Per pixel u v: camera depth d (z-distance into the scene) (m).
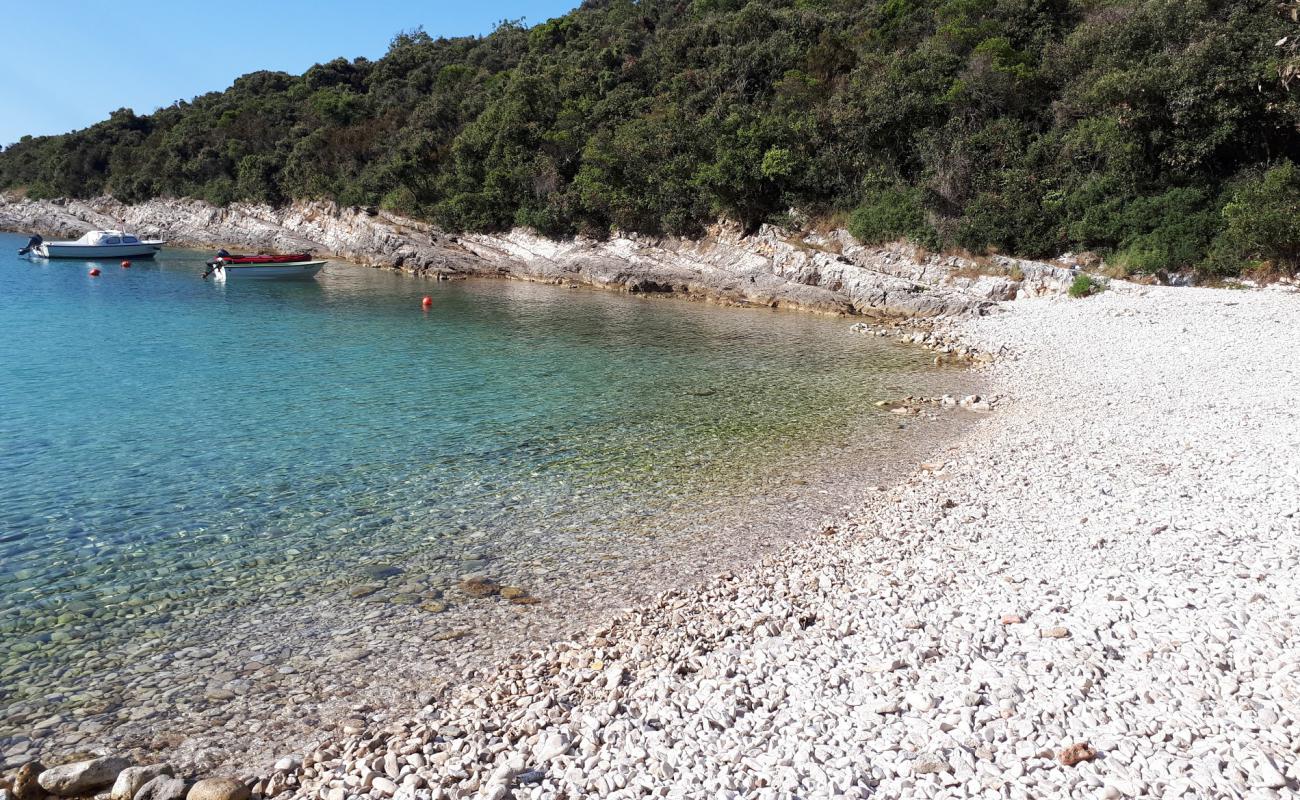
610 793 5.66
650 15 84.56
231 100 105.81
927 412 20.05
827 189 48.28
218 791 6.03
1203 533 10.20
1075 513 11.68
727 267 48.97
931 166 43.47
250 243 80.00
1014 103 44.22
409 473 14.76
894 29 56.16
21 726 7.18
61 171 98.94
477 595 10.01
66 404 18.94
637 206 54.62
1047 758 5.73
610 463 15.66
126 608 9.45
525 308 42.00
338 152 80.06
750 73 57.62
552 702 7.21
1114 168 37.81
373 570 10.70
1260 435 15.15
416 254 63.31
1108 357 25.72
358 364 24.98
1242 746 5.69
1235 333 26.36
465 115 74.50
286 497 13.36
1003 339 30.64
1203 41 35.62
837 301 42.06
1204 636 7.37
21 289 42.22
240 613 9.41
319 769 6.40
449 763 6.18
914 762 5.77
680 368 25.88
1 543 11.20
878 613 8.66
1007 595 8.84
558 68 70.50
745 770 5.79
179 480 14.02
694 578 10.52
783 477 14.94
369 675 8.10
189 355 25.48
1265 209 31.64
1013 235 39.88
